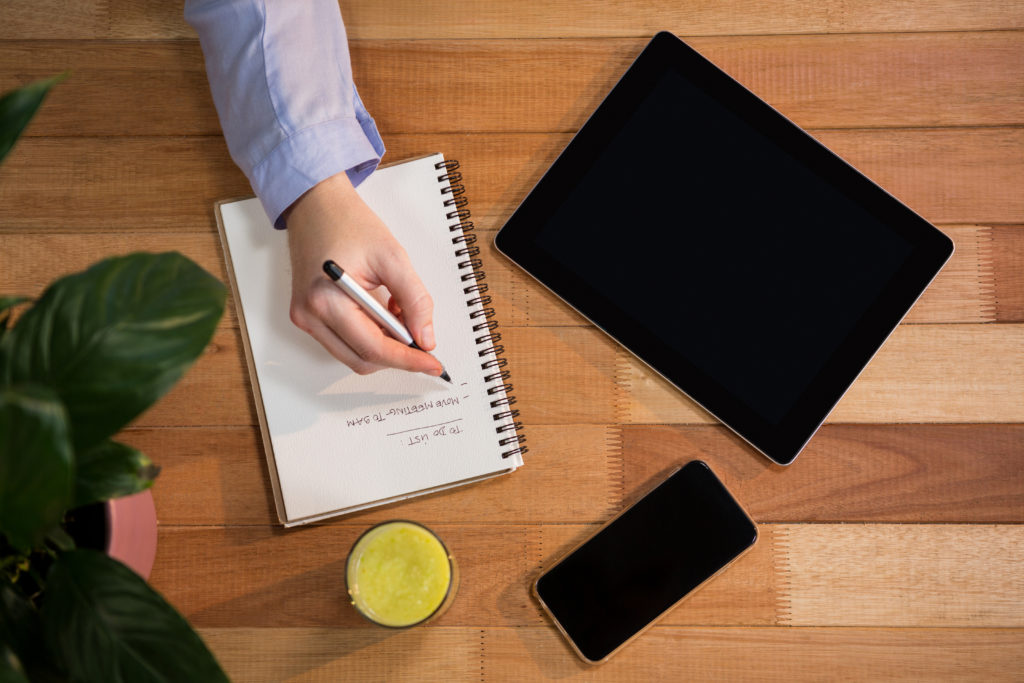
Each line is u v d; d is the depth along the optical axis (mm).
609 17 814
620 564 716
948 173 787
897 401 753
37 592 551
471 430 741
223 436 753
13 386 349
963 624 718
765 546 736
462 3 814
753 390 732
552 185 768
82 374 404
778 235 750
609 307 750
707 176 761
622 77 780
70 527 597
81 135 795
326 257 700
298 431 739
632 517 723
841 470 745
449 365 750
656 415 759
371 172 767
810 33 810
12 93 407
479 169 799
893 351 759
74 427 407
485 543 741
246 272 764
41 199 786
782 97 805
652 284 751
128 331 408
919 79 800
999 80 797
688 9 813
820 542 735
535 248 762
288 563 733
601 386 764
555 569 717
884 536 734
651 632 725
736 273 747
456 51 812
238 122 731
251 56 715
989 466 740
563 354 768
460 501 746
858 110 799
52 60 804
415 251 772
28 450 335
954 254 771
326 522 740
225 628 725
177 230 785
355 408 743
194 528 738
